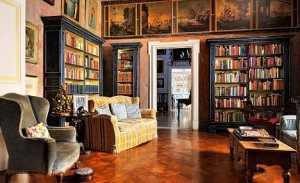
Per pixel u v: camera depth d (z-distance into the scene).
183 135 6.00
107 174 3.22
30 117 3.09
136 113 5.71
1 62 3.27
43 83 4.75
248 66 6.32
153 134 5.53
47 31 4.73
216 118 6.45
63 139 3.23
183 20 6.96
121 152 4.40
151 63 7.15
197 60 6.86
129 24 7.27
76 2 5.96
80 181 2.96
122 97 5.96
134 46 6.84
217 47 6.46
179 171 3.36
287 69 6.01
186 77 15.57
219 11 6.73
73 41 5.27
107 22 7.39
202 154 4.23
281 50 6.14
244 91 6.39
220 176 3.17
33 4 4.46
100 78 6.61
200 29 6.86
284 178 2.75
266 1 6.46
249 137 3.20
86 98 4.87
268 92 6.41
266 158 2.76
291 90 6.29
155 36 7.13
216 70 6.55
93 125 4.55
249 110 5.67
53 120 4.55
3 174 3.20
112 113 5.27
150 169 3.44
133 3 7.24
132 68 6.98
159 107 12.70
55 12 5.17
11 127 2.61
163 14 7.08
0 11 3.25
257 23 6.52
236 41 6.25
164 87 12.89
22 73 3.64
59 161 2.64
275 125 4.95
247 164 2.79
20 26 3.61
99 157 4.06
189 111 12.61
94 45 6.44
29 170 2.59
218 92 6.53
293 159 3.76
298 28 6.28
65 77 4.98
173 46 7.01
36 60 4.53
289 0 6.35
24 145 2.60
